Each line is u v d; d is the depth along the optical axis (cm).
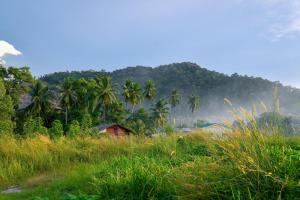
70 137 1609
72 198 509
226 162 464
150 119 7369
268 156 419
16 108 6059
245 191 396
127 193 558
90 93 6712
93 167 908
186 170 520
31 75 6156
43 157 1174
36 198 569
